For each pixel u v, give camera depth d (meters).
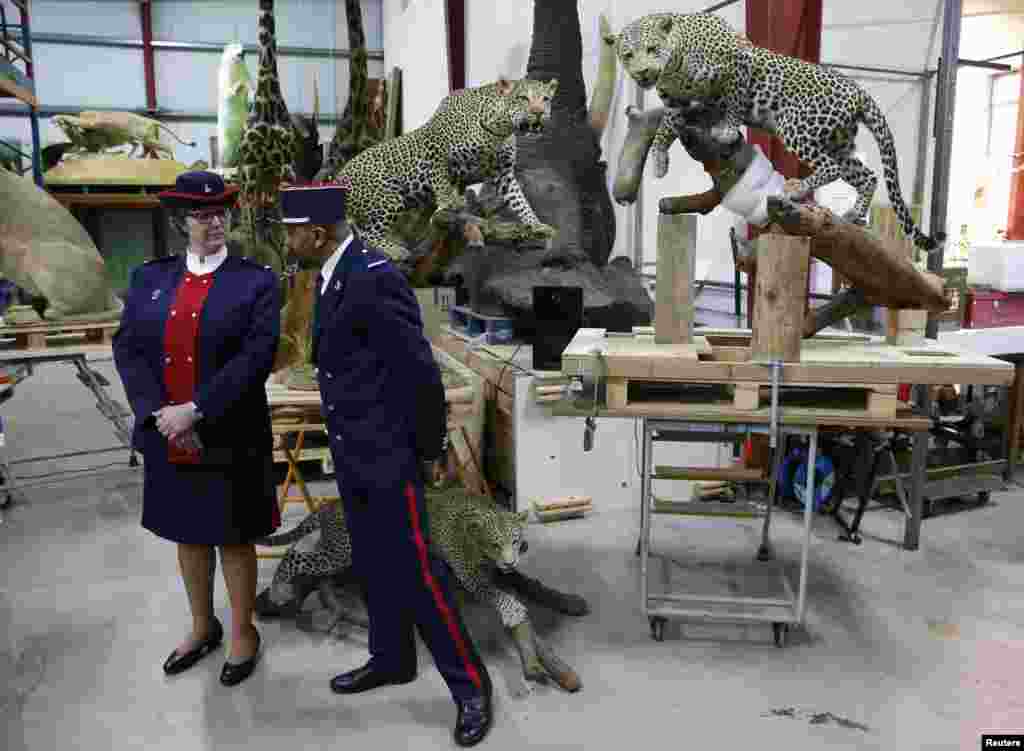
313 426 3.49
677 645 2.95
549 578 3.49
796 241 2.50
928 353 2.76
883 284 2.69
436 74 9.20
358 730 2.45
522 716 2.51
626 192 3.04
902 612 3.19
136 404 2.52
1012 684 2.68
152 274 2.63
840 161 2.75
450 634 2.38
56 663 2.82
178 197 2.49
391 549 2.34
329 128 13.94
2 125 12.41
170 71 13.28
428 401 2.32
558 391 4.04
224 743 2.38
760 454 4.34
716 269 5.46
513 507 4.16
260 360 2.48
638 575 3.52
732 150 2.77
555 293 4.00
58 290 4.55
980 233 4.98
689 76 2.63
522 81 3.24
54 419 6.33
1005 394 4.80
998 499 4.53
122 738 2.41
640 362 2.63
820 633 3.03
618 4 5.67
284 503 3.78
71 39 12.57
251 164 3.96
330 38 13.70
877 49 4.74
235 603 2.71
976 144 4.99
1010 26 4.85
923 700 2.59
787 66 2.70
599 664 2.82
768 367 2.59
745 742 2.37
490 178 3.47
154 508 2.58
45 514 4.31
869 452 3.86
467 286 5.19
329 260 2.35
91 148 10.81
